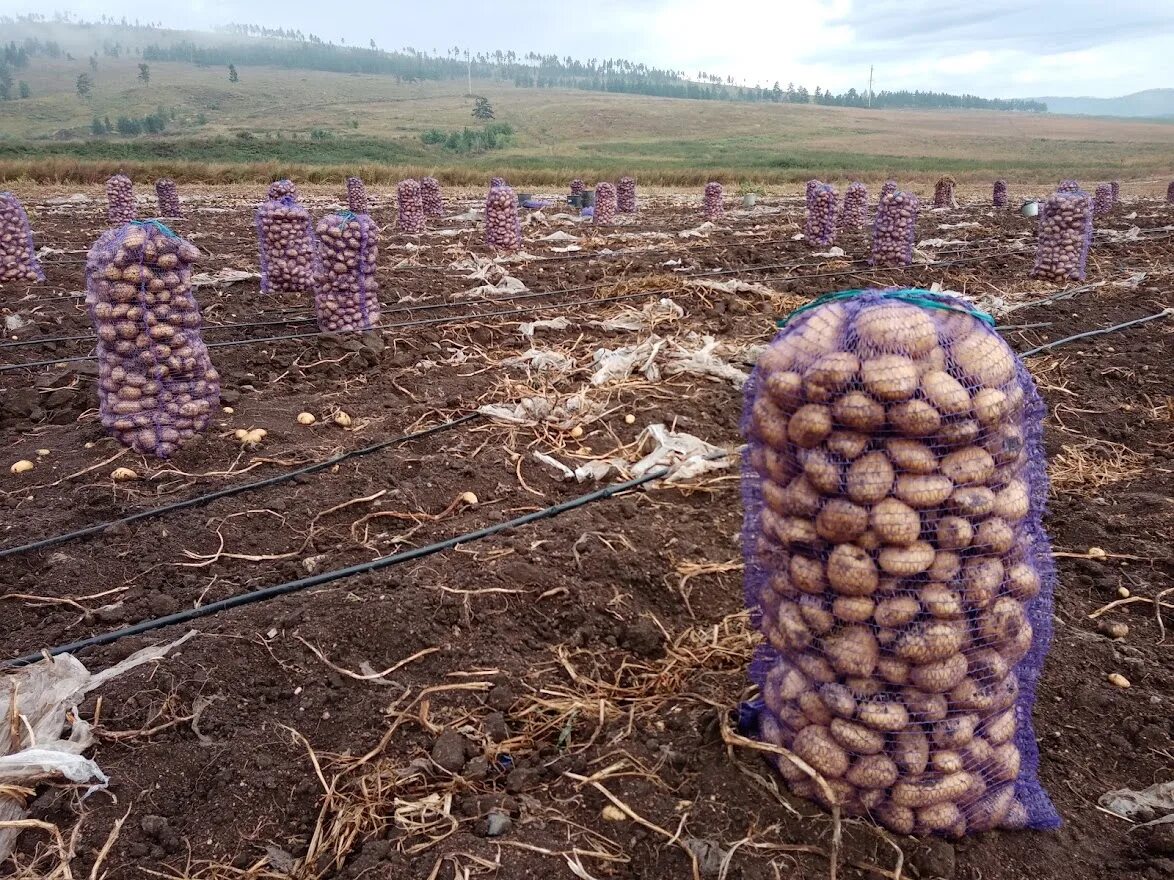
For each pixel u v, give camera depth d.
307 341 9.12
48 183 31.94
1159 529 5.29
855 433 2.56
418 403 7.46
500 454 6.39
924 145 106.81
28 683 3.75
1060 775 3.36
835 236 19.83
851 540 2.63
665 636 4.33
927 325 2.60
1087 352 9.38
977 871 2.82
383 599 4.33
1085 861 2.92
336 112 149.00
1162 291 12.27
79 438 6.53
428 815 3.18
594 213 22.83
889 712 2.72
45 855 3.03
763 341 9.48
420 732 3.65
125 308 6.02
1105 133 139.12
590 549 4.93
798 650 2.86
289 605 4.42
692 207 28.53
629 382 7.95
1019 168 64.81
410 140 87.12
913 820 2.87
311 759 3.47
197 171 35.25
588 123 126.31
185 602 4.58
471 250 16.72
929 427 2.49
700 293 11.76
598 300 11.34
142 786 3.34
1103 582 4.76
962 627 2.68
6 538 5.17
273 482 5.86
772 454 2.78
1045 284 13.35
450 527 5.33
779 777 3.06
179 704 3.75
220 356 8.62
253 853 3.12
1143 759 3.43
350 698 3.83
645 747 3.36
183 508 5.54
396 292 12.07
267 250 11.71
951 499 2.57
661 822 2.98
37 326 9.91
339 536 5.29
